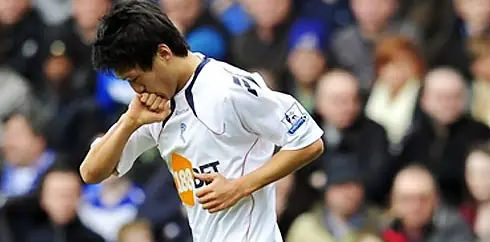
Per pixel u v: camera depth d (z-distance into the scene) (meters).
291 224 30.02
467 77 34.72
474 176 29.75
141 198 32.12
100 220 31.78
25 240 30.95
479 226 29.38
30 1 39.78
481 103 33.75
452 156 31.47
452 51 35.28
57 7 41.38
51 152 34.53
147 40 16.80
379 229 29.05
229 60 36.09
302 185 30.34
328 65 35.56
